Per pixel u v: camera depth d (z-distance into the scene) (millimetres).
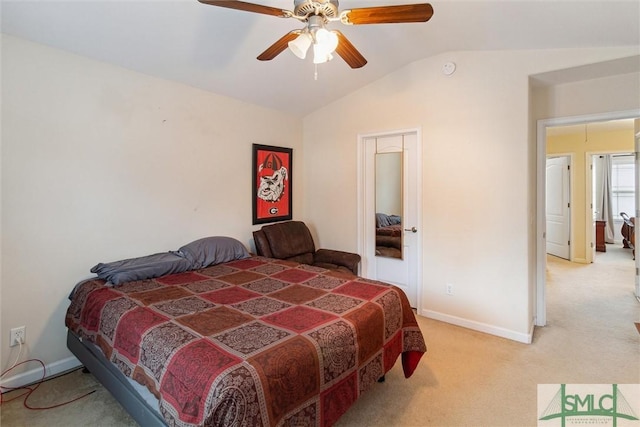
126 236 2643
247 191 3621
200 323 1644
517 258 2764
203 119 3164
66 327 2346
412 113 3301
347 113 3852
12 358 2123
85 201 2406
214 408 1131
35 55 2143
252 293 2139
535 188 3076
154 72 2715
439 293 3217
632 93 2617
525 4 1953
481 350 2609
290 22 2293
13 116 2066
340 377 1564
